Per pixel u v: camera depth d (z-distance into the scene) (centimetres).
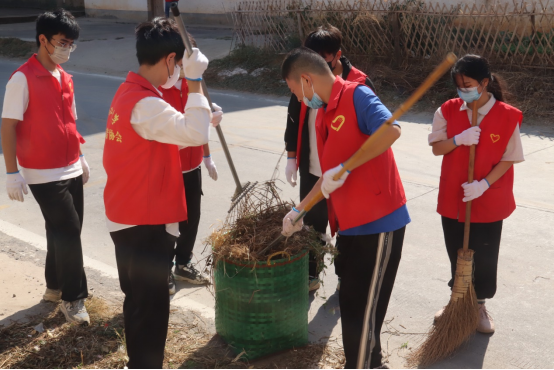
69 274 343
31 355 319
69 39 328
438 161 665
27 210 558
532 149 703
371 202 266
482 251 323
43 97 328
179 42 267
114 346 327
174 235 283
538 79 909
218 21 1816
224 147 320
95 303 376
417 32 1048
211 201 563
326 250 313
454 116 315
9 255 454
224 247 301
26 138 328
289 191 584
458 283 311
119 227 274
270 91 1109
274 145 757
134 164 264
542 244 449
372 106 254
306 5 1255
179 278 412
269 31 1256
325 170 273
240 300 302
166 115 253
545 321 347
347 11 1116
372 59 1084
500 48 961
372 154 243
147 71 270
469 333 315
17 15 2245
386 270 278
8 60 1589
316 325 351
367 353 269
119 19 2175
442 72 216
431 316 357
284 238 301
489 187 310
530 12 927
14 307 372
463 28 1019
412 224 494
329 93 271
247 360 310
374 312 269
